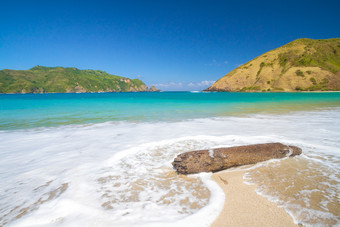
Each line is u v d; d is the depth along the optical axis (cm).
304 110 1348
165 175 339
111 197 265
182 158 359
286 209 238
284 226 210
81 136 620
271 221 217
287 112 1243
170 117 1062
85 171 349
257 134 628
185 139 563
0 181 307
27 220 217
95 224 212
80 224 211
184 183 310
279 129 706
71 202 250
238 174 344
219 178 330
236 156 378
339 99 2747
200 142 531
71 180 312
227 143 518
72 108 1662
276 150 414
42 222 214
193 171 341
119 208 241
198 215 228
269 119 956
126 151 455
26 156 429
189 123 857
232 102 2420
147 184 304
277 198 262
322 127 735
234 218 223
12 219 218
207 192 282
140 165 379
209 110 1435
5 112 1342
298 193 274
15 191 277
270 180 317
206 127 761
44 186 292
